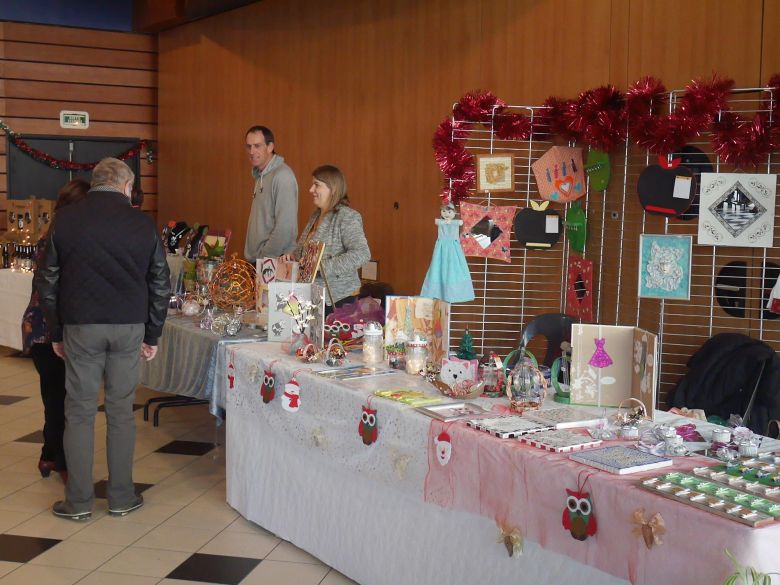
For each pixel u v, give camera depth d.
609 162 4.98
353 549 3.46
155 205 10.39
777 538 2.08
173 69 9.77
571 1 5.38
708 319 4.76
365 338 3.93
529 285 5.67
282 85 7.94
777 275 4.50
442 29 6.24
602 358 3.17
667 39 4.87
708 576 2.13
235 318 4.64
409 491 3.12
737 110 4.57
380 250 6.89
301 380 3.70
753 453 2.64
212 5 8.36
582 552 2.46
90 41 9.96
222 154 8.94
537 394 3.16
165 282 4.15
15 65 9.68
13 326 7.73
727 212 4.38
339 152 7.28
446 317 3.62
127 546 3.88
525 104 5.70
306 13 7.58
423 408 3.12
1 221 9.73
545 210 5.25
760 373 4.07
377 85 6.84
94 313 3.97
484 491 2.79
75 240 3.92
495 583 2.82
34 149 9.77
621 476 2.43
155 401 6.15
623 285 5.15
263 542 3.94
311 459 3.71
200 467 5.02
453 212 4.46
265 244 5.61
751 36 4.50
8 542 3.91
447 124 5.20
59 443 4.65
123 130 10.20
